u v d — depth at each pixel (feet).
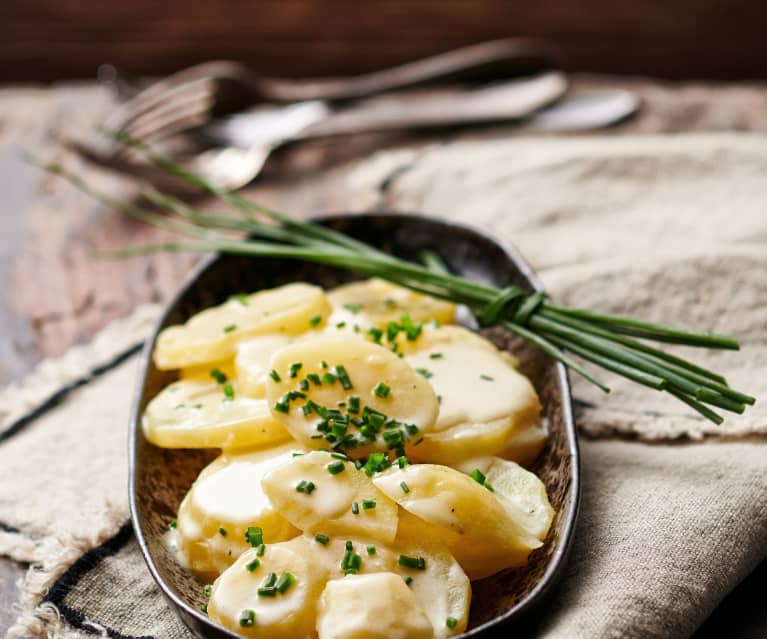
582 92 2.46
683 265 1.81
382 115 2.38
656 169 2.06
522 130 2.35
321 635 1.28
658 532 1.42
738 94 2.45
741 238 1.89
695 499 1.47
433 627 1.29
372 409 1.44
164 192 2.25
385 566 1.32
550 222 2.01
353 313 1.66
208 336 1.60
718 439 1.58
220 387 1.58
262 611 1.30
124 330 1.92
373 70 3.05
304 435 1.42
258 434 1.46
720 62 3.08
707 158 2.06
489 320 1.65
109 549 1.52
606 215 2.00
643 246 1.91
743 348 1.72
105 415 1.75
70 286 2.05
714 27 3.03
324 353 1.47
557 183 2.07
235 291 1.79
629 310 1.79
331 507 1.34
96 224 2.19
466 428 1.47
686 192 2.01
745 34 3.03
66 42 3.00
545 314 1.64
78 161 2.37
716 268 1.80
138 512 1.43
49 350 1.91
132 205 2.24
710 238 1.90
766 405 1.60
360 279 1.82
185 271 2.07
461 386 1.52
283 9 2.98
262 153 2.27
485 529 1.35
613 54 3.07
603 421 1.63
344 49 3.03
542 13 3.02
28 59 3.01
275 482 1.35
